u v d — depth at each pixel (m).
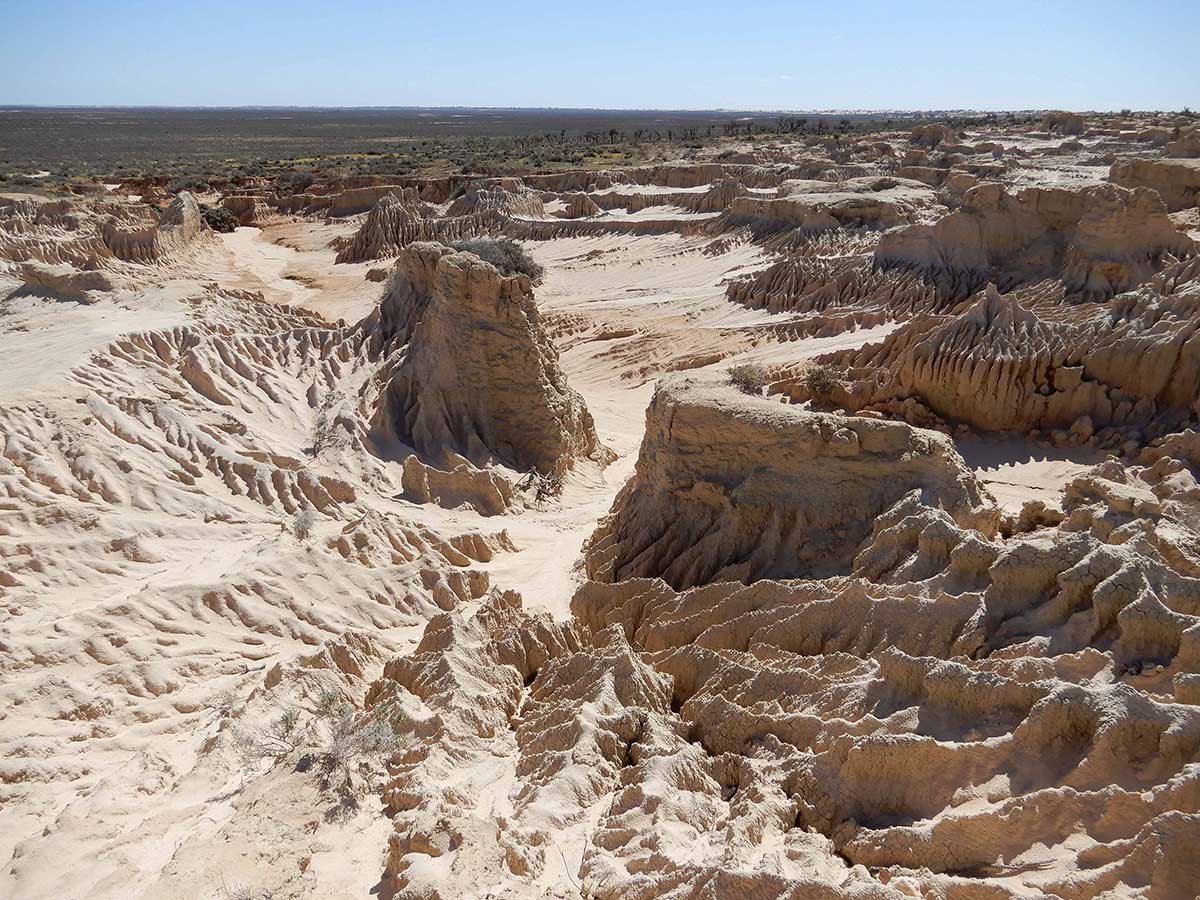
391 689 18.44
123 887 12.45
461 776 15.54
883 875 11.98
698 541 24.30
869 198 71.88
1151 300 36.62
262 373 36.84
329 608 22.59
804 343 50.50
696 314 62.12
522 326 36.03
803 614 18.33
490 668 19.00
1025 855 11.58
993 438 36.16
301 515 25.78
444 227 94.44
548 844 13.17
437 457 34.06
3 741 16.50
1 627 19.50
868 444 22.78
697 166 111.19
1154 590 15.12
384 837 13.86
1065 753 12.66
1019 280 49.94
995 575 16.39
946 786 13.09
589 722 15.81
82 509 24.75
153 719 18.06
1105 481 23.64
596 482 37.09
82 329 38.81
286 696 17.92
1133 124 133.00
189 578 22.50
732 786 15.04
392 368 36.53
